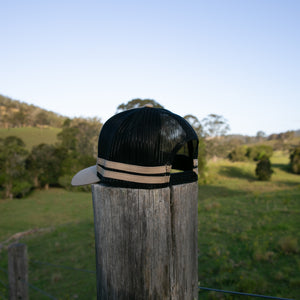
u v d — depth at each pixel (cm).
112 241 87
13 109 10112
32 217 1478
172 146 83
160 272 84
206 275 509
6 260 740
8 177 2120
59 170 2642
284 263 523
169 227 85
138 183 81
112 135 86
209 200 1422
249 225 798
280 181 2689
